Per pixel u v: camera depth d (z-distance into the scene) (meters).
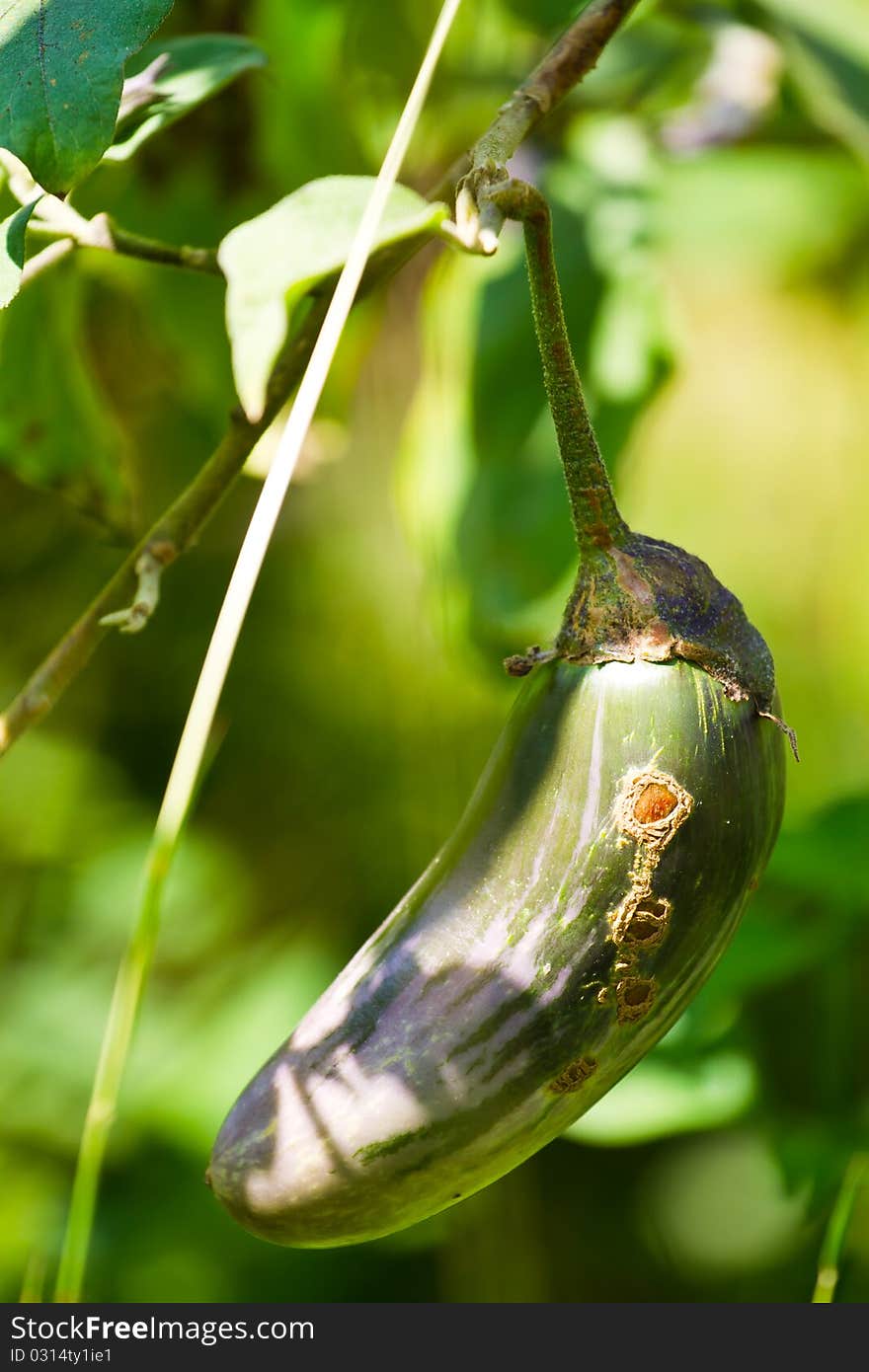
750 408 2.08
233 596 0.67
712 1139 1.56
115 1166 1.49
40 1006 1.60
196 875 1.79
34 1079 1.53
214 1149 0.70
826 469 2.06
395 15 1.06
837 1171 0.95
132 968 0.66
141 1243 1.44
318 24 1.02
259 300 0.68
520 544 1.13
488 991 0.69
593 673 0.70
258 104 0.98
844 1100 0.97
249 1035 1.59
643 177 1.18
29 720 0.75
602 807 0.69
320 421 1.03
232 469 0.75
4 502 1.78
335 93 1.02
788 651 1.99
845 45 0.99
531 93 0.71
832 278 1.96
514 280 1.14
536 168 1.17
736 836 0.69
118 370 1.25
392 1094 0.69
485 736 1.76
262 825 1.94
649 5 1.08
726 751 0.70
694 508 2.08
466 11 1.08
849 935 0.95
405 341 1.39
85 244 0.75
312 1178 0.69
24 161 0.70
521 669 0.71
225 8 1.01
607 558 0.71
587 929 0.69
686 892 0.69
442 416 1.16
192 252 0.75
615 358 1.12
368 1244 1.52
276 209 0.69
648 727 0.69
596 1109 0.94
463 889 0.70
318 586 1.96
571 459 0.70
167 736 2.01
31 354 0.90
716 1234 1.53
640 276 1.13
